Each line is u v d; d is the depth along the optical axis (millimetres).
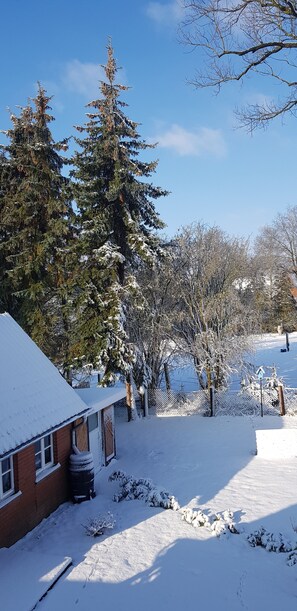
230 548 8797
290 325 51156
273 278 50719
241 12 7629
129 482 12719
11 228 21641
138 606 7027
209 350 23953
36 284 20844
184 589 7469
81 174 19422
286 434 14617
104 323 19500
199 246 25062
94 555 8703
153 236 20438
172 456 16141
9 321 13148
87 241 19344
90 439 14664
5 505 9484
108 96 19406
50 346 21844
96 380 29312
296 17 7387
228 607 6973
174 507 10820
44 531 10383
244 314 25469
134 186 19109
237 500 11164
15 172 21859
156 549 8859
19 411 10258
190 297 24484
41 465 11453
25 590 7336
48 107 21922
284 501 10891
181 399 23484
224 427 19328
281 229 50750
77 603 7113
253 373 24234
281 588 7445
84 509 11547
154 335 23969
